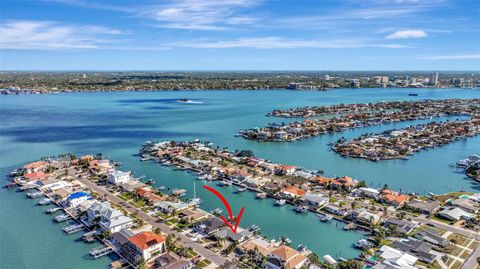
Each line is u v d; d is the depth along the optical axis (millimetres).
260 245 106938
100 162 198500
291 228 122625
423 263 96875
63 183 161375
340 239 114438
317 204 139000
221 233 113000
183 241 110312
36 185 160625
